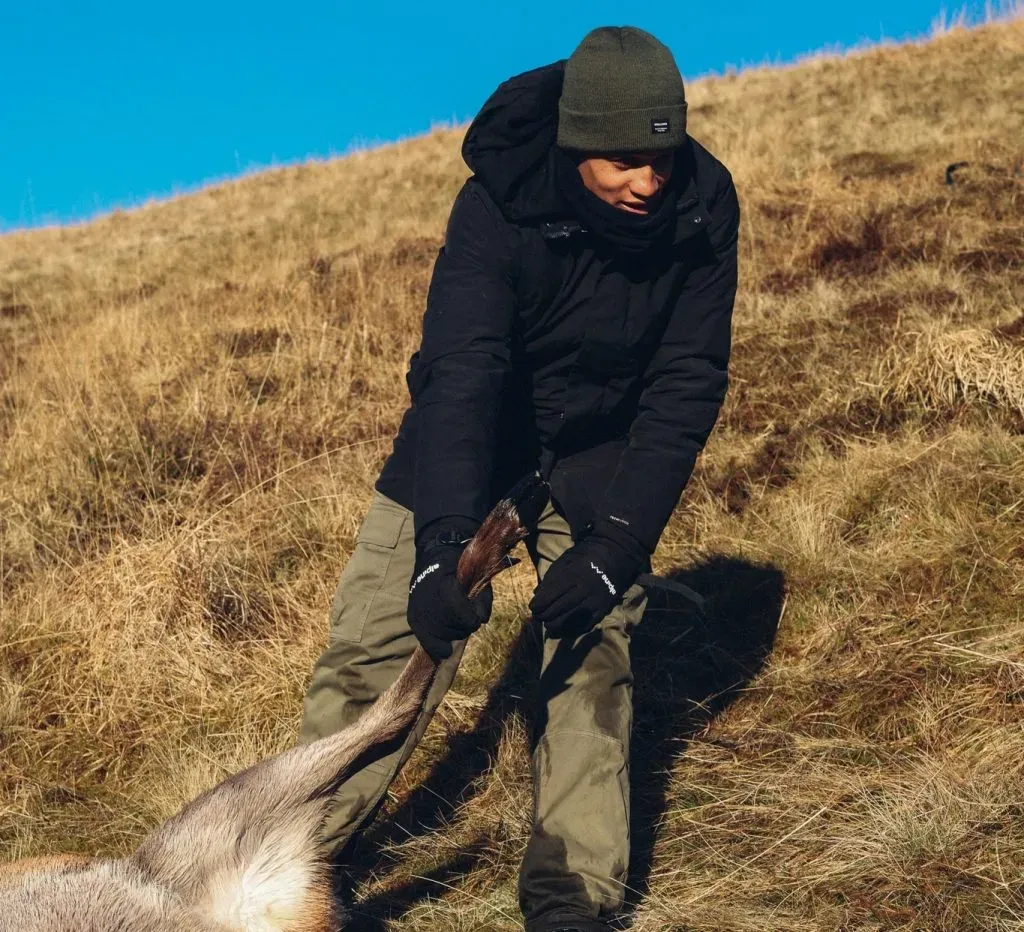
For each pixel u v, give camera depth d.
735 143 13.70
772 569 4.37
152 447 6.01
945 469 4.64
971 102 14.00
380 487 2.83
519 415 2.75
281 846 2.44
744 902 2.80
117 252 16.83
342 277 10.61
